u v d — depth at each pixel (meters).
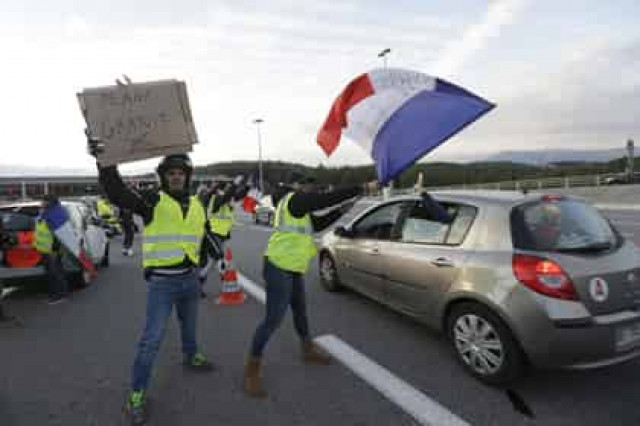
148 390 3.22
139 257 9.93
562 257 2.93
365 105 3.79
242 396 3.11
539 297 2.84
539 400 2.97
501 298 3.01
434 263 3.65
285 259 3.15
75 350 4.06
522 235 3.12
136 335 4.46
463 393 3.09
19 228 6.02
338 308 5.14
